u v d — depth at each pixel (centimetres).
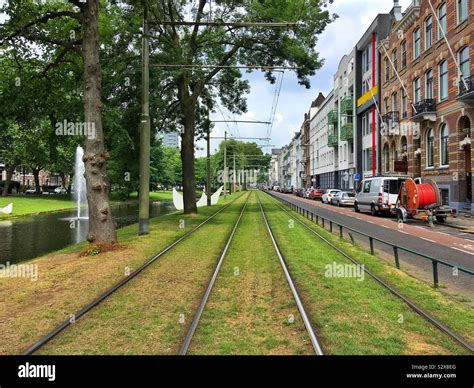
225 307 667
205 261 1058
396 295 729
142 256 1111
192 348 500
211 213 2725
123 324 589
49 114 1499
